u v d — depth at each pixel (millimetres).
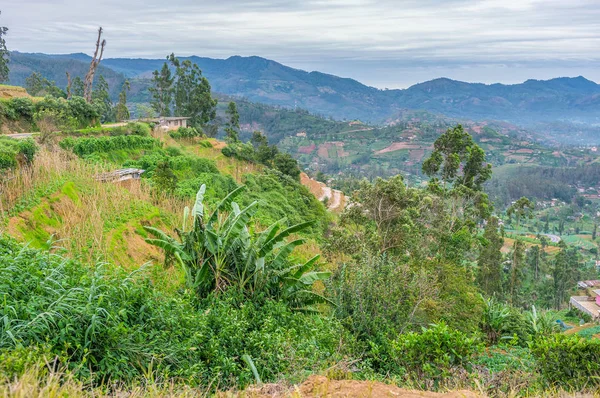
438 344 7902
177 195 23953
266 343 7961
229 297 10242
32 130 29984
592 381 7258
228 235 10695
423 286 13086
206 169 34625
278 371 7289
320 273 11688
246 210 10906
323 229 37531
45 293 6188
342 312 12156
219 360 7207
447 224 26125
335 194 61719
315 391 5137
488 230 36906
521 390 6891
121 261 14094
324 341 9484
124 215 17031
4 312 5395
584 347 7562
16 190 13570
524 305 46188
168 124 53938
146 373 6055
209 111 67250
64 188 15648
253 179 39375
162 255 16406
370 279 12680
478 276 36688
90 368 5562
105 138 30156
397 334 11352
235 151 47906
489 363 9789
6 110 29062
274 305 10297
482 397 5340
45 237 12828
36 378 4441
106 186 18250
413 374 7836
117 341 6117
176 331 7230
